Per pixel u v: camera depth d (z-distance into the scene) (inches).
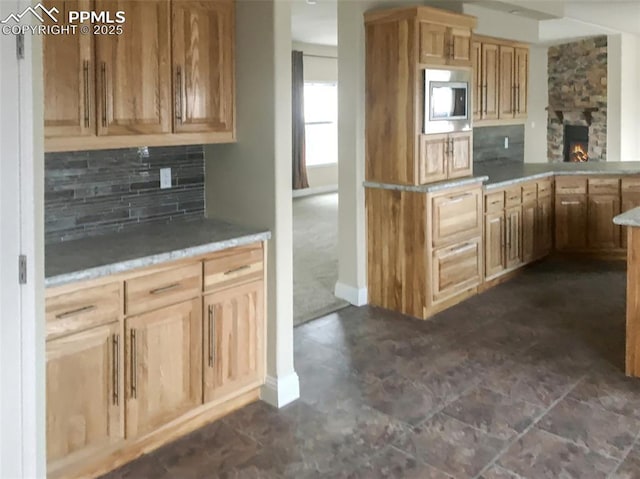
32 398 82.1
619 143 365.4
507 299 197.6
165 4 110.2
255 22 118.4
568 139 415.2
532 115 439.2
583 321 176.1
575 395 129.2
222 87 121.5
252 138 123.2
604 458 104.9
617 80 362.0
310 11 275.9
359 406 125.4
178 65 113.3
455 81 181.5
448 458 105.6
